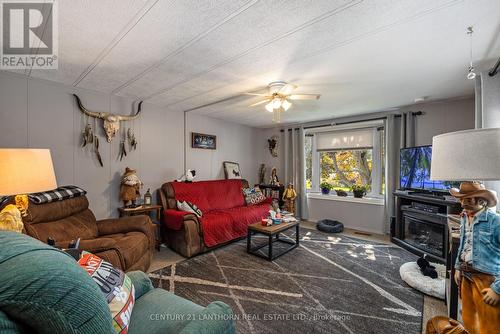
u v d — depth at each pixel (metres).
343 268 2.62
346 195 4.47
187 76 2.46
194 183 3.89
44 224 2.12
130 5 1.36
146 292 1.30
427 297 2.04
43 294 0.50
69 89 2.75
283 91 2.83
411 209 3.20
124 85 2.74
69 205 2.40
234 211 3.76
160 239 3.32
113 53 1.96
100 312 0.59
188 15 1.45
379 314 1.81
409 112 3.64
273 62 2.12
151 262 2.77
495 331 1.03
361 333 1.61
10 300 0.48
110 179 3.11
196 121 4.26
